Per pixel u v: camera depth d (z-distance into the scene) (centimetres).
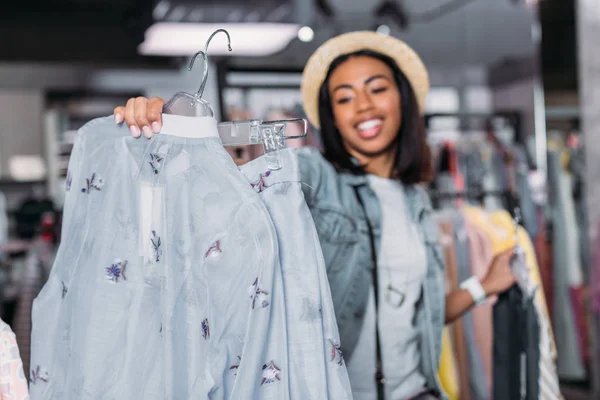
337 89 229
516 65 378
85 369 141
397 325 224
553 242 358
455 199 310
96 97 399
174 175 146
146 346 141
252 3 359
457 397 274
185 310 144
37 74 394
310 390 141
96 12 387
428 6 385
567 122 356
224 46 345
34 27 388
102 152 147
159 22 368
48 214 410
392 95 230
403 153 234
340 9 371
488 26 389
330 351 144
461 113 342
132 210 145
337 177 226
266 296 139
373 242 224
